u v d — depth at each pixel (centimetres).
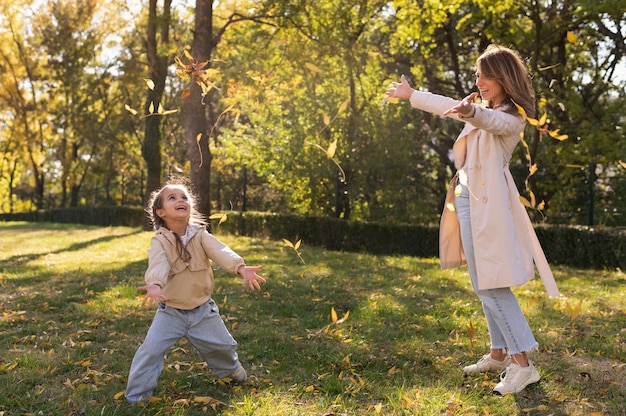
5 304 683
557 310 666
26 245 1591
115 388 404
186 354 479
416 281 888
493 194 390
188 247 388
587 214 1526
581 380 423
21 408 366
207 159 1761
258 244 1562
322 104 1812
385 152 1789
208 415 360
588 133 1791
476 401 377
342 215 1809
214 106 3459
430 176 1959
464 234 404
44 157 4091
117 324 583
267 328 568
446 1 1517
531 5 1681
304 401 379
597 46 2111
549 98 1833
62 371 442
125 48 3058
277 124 1959
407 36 1706
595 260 1199
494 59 399
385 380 416
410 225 1444
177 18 2025
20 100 3747
